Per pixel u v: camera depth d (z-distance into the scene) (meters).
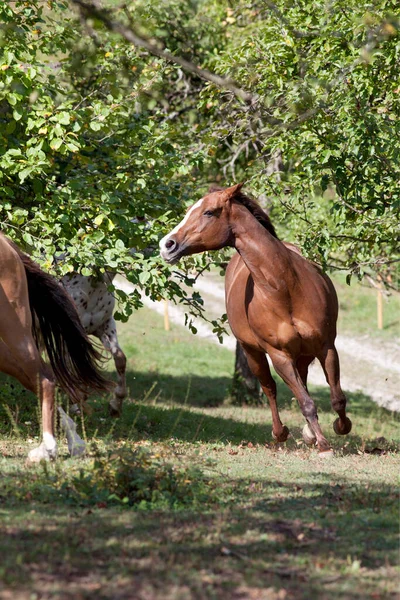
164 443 11.63
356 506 8.25
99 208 13.28
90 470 8.73
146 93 14.53
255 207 12.06
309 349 12.12
